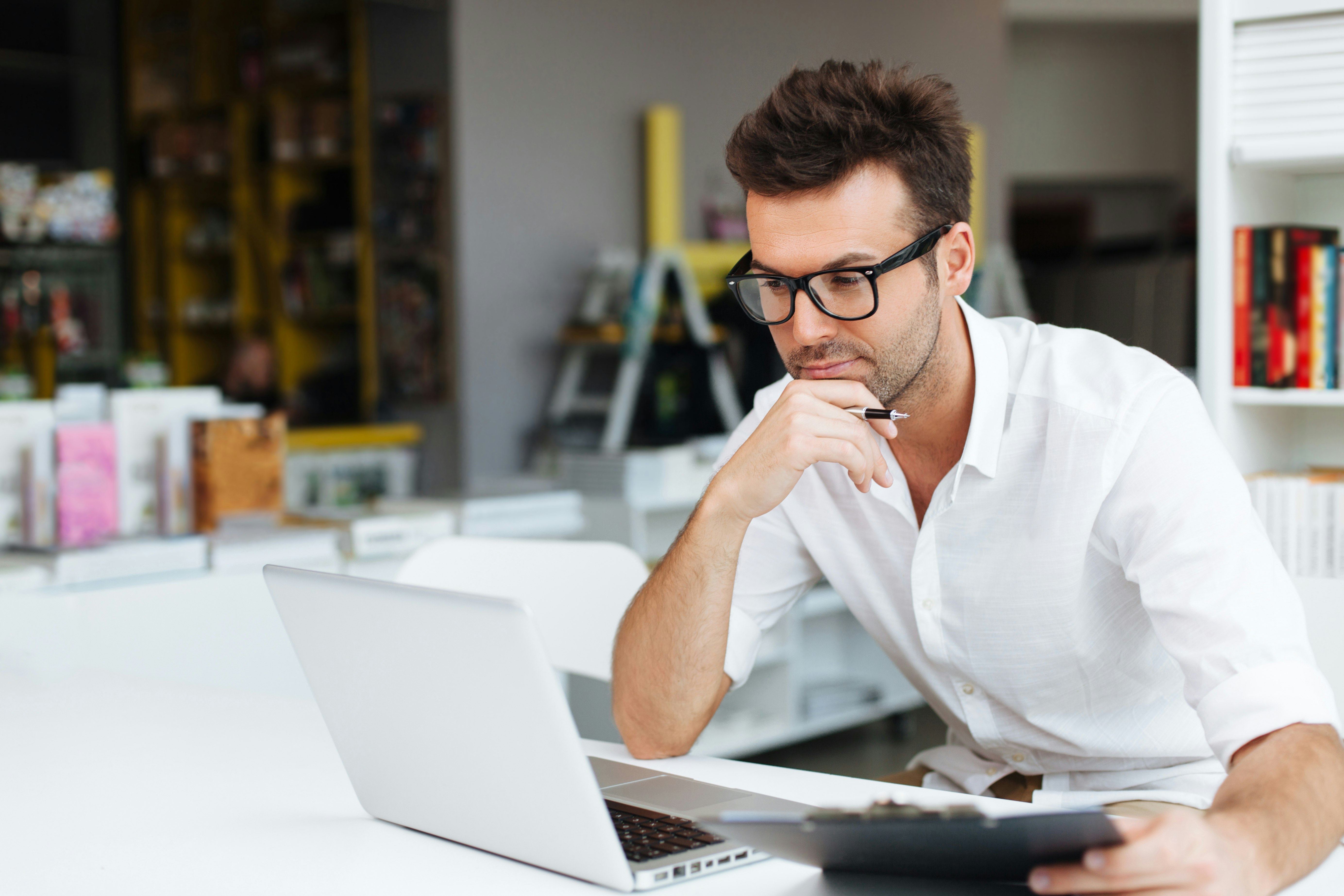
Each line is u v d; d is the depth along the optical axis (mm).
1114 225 8859
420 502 2949
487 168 4512
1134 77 8492
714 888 903
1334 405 2234
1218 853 804
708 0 5082
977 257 5430
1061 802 1284
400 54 4605
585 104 4766
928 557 1356
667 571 1300
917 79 1218
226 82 5477
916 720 4312
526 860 946
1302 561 2023
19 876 948
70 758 1260
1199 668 1095
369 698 1000
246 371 5273
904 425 1352
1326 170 2172
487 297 4539
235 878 936
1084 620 1319
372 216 4750
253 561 2395
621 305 4707
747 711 3768
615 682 1318
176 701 1493
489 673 879
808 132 1167
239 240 5305
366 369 4809
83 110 5859
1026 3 7621
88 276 5730
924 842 779
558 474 4047
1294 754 964
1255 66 2037
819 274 1190
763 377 4660
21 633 1981
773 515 1501
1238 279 2072
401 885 915
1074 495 1258
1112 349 1314
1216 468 1187
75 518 2391
